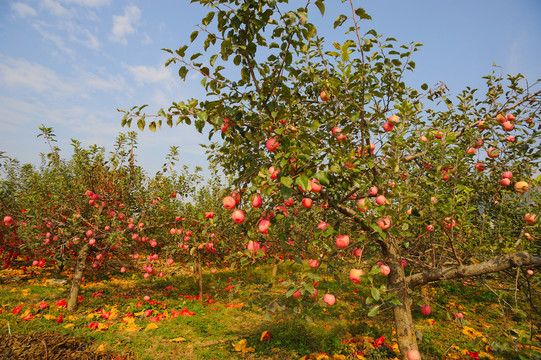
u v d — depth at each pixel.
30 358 4.08
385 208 2.80
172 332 5.66
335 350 4.82
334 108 3.61
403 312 3.47
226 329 5.89
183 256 8.16
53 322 5.71
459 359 4.61
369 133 3.37
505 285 3.80
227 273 10.81
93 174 7.34
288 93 2.71
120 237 6.73
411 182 3.86
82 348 4.73
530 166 3.85
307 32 2.42
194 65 2.47
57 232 7.00
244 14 2.38
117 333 5.52
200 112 2.37
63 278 9.44
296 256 3.43
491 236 4.46
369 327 5.84
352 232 3.29
